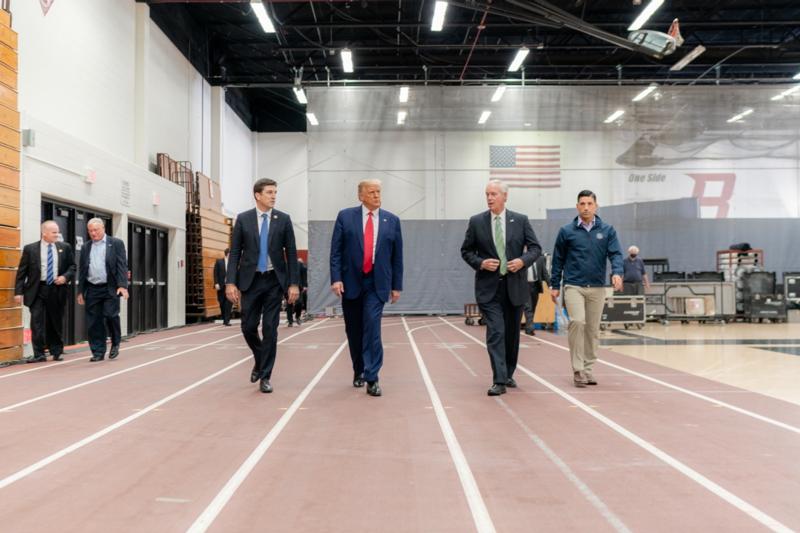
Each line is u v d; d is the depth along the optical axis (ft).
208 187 57.82
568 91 62.90
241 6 56.59
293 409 14.90
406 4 56.24
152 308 44.75
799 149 61.72
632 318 39.96
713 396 16.48
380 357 16.85
